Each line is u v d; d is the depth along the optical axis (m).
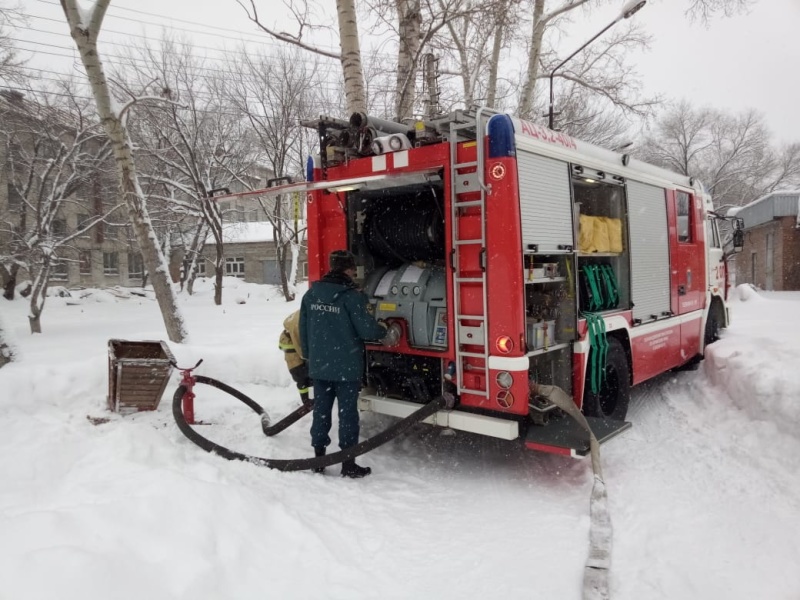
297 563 3.21
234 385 7.03
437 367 4.83
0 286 28.64
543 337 4.55
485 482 4.60
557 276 4.75
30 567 2.54
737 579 3.07
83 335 14.66
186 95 22.62
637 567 3.23
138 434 4.67
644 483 4.45
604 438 4.34
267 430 5.33
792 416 4.95
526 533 3.69
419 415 4.51
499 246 4.19
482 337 4.37
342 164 5.18
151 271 8.84
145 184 24.25
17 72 17.72
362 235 5.41
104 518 3.07
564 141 4.89
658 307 6.42
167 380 5.80
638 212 5.99
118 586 2.58
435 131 4.62
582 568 3.24
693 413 6.23
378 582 3.11
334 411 6.08
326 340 4.58
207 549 3.05
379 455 5.17
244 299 26.33
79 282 36.97
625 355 5.71
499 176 4.17
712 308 8.36
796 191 23.62
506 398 4.23
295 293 28.59
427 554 3.44
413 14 8.92
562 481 4.60
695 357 7.80
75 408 5.85
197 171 22.00
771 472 4.49
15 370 6.12
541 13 13.09
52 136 18.52
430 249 5.08
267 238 45.25
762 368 5.71
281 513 3.66
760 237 27.67
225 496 3.57
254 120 23.05
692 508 3.96
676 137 35.12
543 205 4.49
